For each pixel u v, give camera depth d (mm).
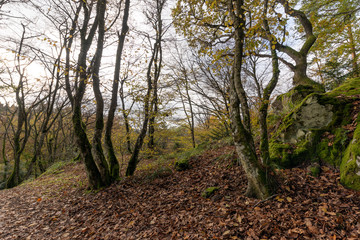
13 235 4590
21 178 15586
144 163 10820
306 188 3869
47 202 6711
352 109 4723
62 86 14109
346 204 3088
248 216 3389
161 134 11234
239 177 5262
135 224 4113
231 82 4402
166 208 4559
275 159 5344
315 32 10078
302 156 4969
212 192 4777
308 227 2762
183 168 7586
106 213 4949
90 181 6918
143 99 7645
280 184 4000
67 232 4367
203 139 15086
